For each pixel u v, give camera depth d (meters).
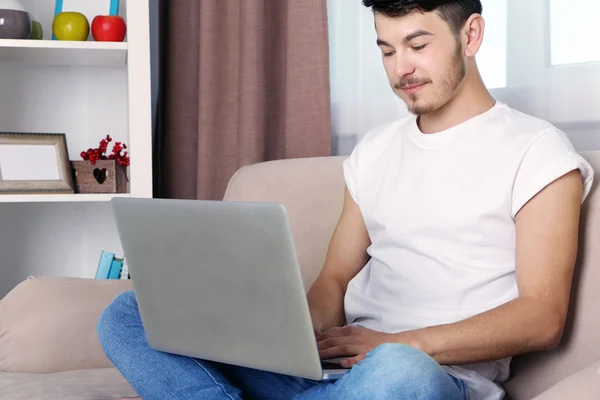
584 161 1.25
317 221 1.73
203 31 2.37
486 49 2.00
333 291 1.49
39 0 2.54
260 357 1.10
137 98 2.19
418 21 1.32
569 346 1.26
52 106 2.57
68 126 2.58
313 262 1.71
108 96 2.60
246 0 2.30
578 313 1.25
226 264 1.05
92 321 1.67
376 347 1.08
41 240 2.60
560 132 1.31
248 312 1.07
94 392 1.43
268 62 2.38
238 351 1.12
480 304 1.27
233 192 1.91
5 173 2.20
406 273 1.36
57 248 2.61
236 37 2.38
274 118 2.39
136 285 1.20
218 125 2.40
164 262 1.13
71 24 2.25
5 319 1.66
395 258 1.39
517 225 1.26
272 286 1.02
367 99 2.29
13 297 1.69
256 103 2.31
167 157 2.51
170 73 2.49
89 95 2.59
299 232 1.74
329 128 2.26
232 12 2.38
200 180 2.39
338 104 2.33
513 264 1.27
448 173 1.34
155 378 1.23
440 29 1.32
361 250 1.54
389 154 1.47
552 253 1.21
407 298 1.35
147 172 2.20
